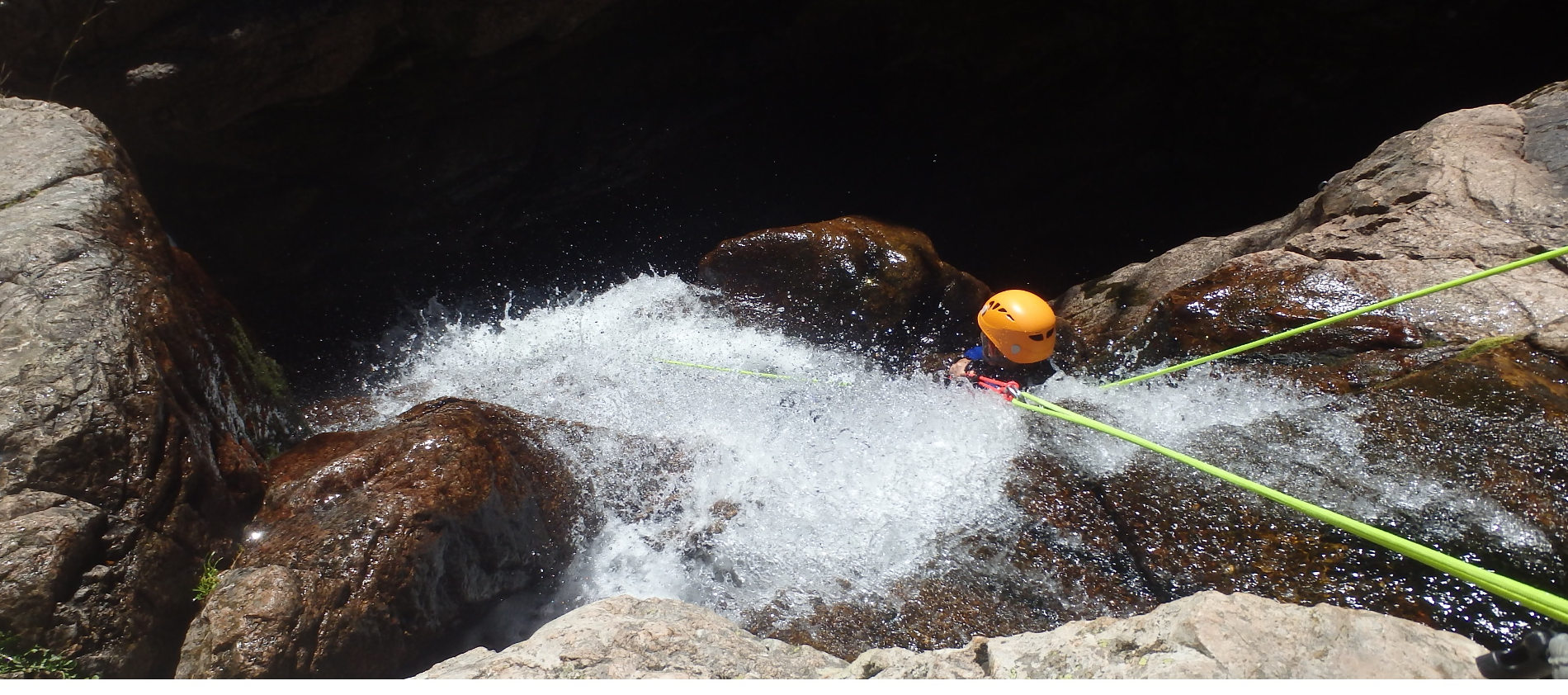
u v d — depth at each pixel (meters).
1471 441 3.82
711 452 4.90
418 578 3.56
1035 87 9.33
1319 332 4.79
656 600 3.00
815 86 9.09
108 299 3.63
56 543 2.92
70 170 4.32
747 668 2.52
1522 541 3.39
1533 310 4.53
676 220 9.25
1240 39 9.06
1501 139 5.76
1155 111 9.70
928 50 8.83
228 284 8.10
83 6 6.14
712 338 6.66
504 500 4.02
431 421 4.17
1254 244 6.51
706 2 8.09
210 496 3.53
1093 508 4.05
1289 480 3.87
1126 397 4.71
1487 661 2.01
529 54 7.55
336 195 8.03
